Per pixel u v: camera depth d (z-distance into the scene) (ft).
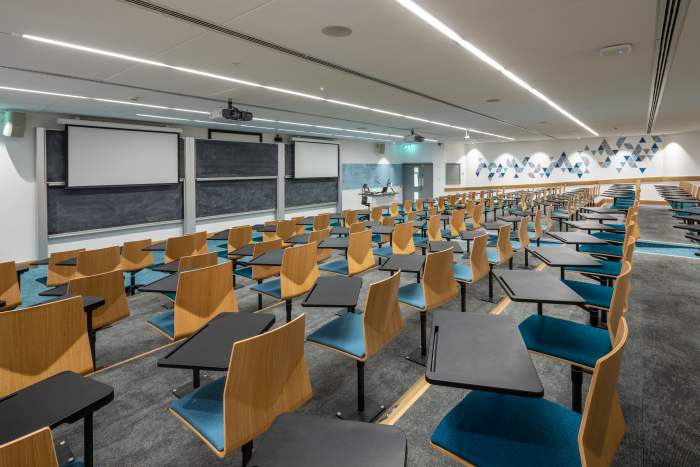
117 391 9.36
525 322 7.79
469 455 4.32
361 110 30.32
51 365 7.23
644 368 9.59
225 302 10.25
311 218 27.04
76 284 9.85
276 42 14.52
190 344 5.91
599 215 22.29
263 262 12.06
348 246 14.49
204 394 6.08
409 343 11.55
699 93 25.20
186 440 7.59
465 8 11.87
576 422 4.81
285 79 20.06
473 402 5.23
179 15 11.94
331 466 3.56
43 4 10.99
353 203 59.21
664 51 16.26
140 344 12.01
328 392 9.05
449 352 4.91
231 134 43.29
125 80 19.63
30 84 19.99
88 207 28.50
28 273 22.50
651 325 12.16
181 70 18.01
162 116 31.99
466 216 31.55
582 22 13.11
